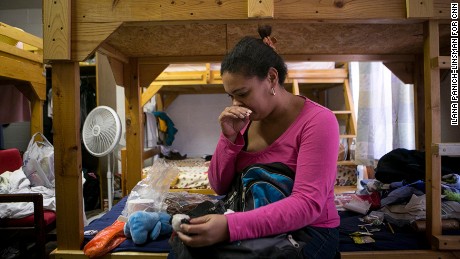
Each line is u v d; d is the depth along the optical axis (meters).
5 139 3.95
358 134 2.79
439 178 1.29
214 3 1.21
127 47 1.96
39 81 2.79
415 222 1.42
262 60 0.95
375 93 2.72
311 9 1.21
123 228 1.39
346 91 3.22
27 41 2.64
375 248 1.31
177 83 3.28
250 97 0.96
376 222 1.56
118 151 3.72
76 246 1.31
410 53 2.20
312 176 0.90
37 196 1.61
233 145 1.07
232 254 0.82
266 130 1.11
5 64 2.32
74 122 1.29
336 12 1.21
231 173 1.14
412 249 1.31
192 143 4.71
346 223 1.59
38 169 2.32
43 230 1.65
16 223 1.85
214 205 1.11
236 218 0.84
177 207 1.62
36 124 2.82
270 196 0.97
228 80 0.95
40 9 4.05
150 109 4.28
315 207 0.87
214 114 4.68
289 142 1.02
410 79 2.29
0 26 2.37
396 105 2.72
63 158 1.30
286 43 1.86
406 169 1.86
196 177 2.83
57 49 1.23
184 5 1.22
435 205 1.30
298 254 0.86
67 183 1.31
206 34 1.67
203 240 0.82
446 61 1.23
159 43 1.85
